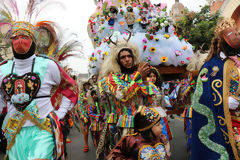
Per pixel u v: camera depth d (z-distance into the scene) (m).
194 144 2.73
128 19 4.84
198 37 12.18
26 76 2.45
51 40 2.95
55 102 2.73
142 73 2.99
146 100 3.04
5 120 2.52
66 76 2.72
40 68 2.51
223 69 2.60
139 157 2.20
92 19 6.08
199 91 2.73
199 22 12.82
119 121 2.86
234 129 2.55
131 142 2.24
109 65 3.12
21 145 2.38
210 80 2.67
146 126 2.22
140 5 5.38
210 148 2.61
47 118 2.45
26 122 2.40
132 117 2.83
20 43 2.41
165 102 4.55
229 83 2.56
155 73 3.94
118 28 4.85
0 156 5.30
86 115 5.81
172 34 4.92
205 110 2.67
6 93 2.48
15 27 2.50
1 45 2.90
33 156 2.28
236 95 2.54
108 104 3.11
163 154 2.30
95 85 5.33
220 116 2.58
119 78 2.98
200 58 4.49
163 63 4.52
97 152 3.12
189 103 4.19
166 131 3.24
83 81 5.87
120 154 2.28
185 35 12.55
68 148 6.38
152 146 2.24
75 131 9.25
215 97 2.62
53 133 2.45
